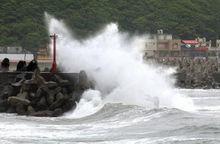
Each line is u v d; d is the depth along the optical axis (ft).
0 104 323.16
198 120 260.62
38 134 232.94
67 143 209.36
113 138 217.56
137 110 287.69
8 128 250.78
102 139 216.54
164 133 221.87
